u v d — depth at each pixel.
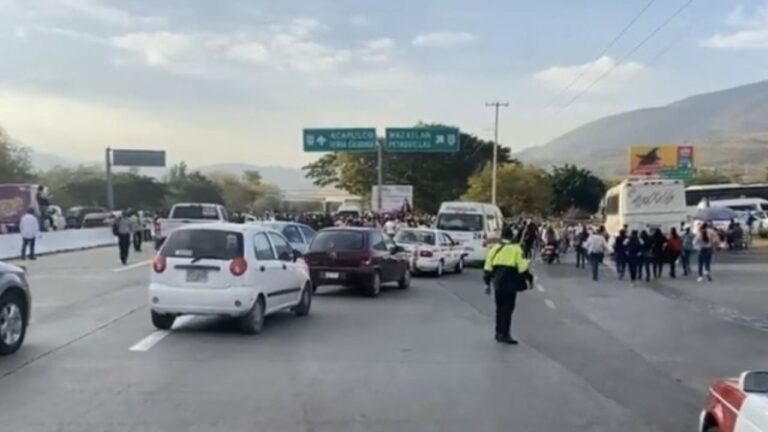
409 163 87.44
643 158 87.62
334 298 20.55
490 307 19.05
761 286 26.72
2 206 47.09
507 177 88.88
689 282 28.41
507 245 13.91
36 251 35.81
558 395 9.69
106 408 8.69
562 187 108.56
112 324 14.86
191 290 13.82
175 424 8.10
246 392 9.55
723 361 12.45
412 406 9.00
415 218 55.25
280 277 15.27
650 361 12.34
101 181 106.31
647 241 29.36
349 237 21.28
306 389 9.77
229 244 14.07
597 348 13.51
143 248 41.47
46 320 15.30
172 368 10.91
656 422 8.48
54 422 8.11
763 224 57.38
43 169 112.38
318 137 56.12
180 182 118.38
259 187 130.50
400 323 15.94
